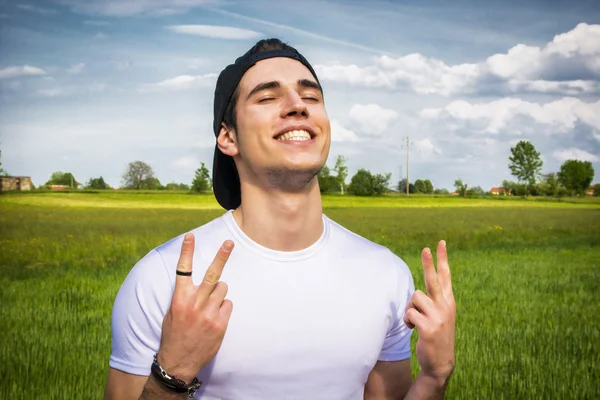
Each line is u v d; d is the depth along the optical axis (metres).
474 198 70.81
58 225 31.89
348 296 2.07
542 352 7.84
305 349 1.98
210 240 2.11
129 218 38.34
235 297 1.97
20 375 6.89
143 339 1.96
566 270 16.56
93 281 15.07
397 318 2.21
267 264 2.03
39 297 12.64
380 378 2.29
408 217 43.25
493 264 17.95
